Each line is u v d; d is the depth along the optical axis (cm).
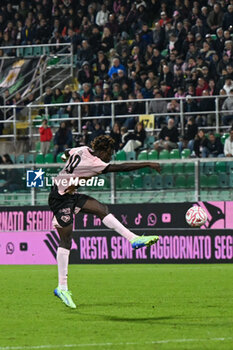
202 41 8481
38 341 2319
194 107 7694
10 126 8788
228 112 7562
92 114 8188
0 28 10475
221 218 5912
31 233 6397
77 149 3095
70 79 9488
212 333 2436
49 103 8875
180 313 3009
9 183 6481
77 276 5094
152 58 8562
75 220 6312
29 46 9856
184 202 6003
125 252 6175
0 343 2286
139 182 6309
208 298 3622
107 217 3039
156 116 7750
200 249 5978
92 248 6262
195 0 8938
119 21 9488
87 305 3369
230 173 6109
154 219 6100
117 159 7256
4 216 6500
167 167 6278
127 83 8438
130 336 2391
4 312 3127
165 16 9100
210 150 7156
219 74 8031
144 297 3706
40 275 5247
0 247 6512
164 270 5488
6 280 4847
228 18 8562
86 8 10000
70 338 2370
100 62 9050
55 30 10019
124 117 7931
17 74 9794
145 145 7544
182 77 8188
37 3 10462
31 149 8306
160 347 2158
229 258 5903
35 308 3275
